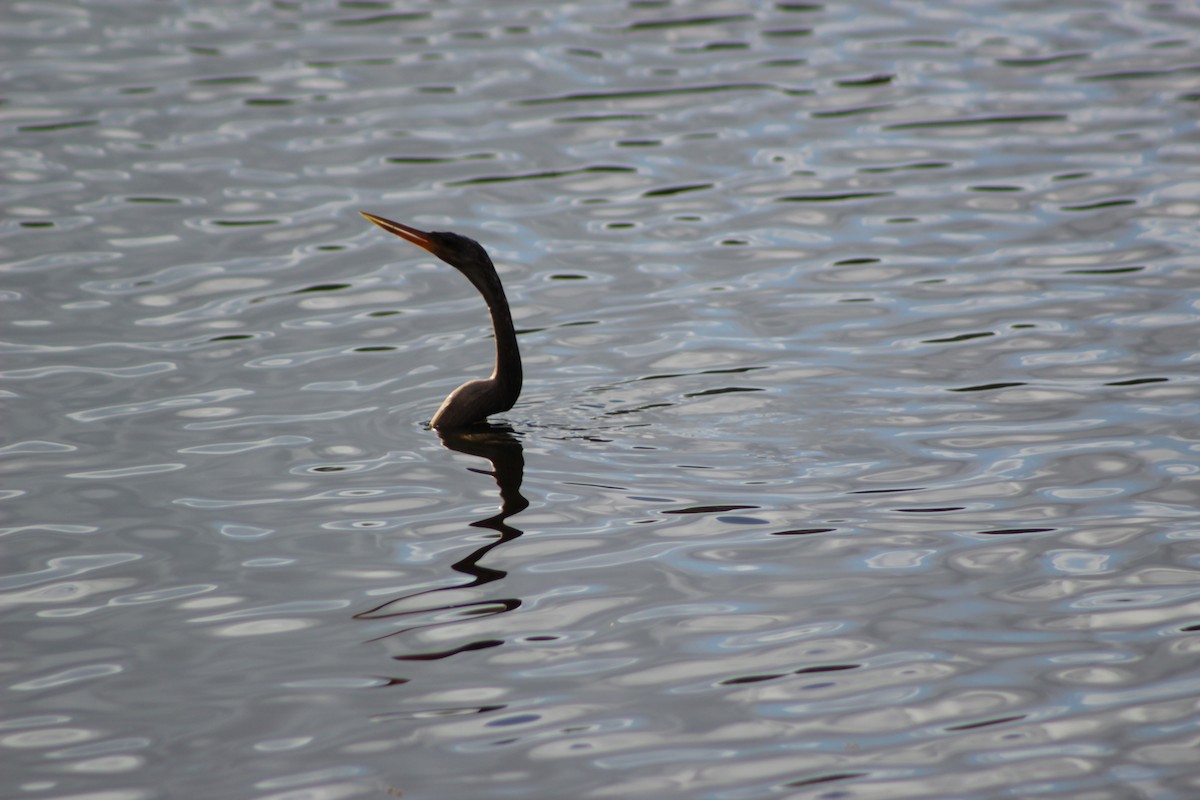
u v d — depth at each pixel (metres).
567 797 9.16
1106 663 10.43
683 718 9.94
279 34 27.25
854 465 13.39
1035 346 15.89
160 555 12.20
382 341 16.62
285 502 13.02
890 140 22.44
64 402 15.13
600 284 18.08
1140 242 18.66
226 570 11.94
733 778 9.30
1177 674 10.27
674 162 21.88
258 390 15.41
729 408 14.62
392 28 27.56
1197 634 10.72
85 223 19.91
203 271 18.55
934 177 21.12
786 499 12.80
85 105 23.91
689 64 25.62
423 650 10.80
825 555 11.91
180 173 21.55
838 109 23.66
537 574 11.76
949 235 19.20
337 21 27.95
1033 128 22.69
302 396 15.25
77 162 21.88
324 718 10.04
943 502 12.70
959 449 13.66
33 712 10.18
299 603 11.45
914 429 14.09
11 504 13.06
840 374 15.36
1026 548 11.95
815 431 14.09
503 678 10.45
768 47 26.38
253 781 9.41
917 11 28.16
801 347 16.08
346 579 11.76
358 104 24.03
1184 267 17.81
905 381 15.13
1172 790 9.07
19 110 23.67
